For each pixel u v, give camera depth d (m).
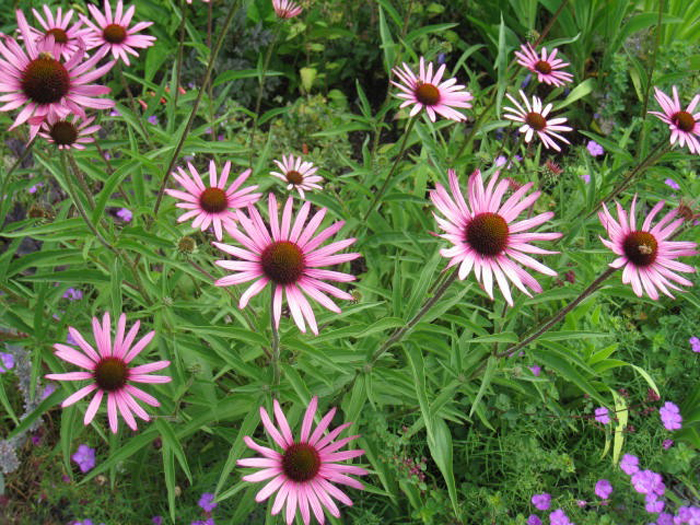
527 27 1.07
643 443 0.62
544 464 0.59
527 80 1.07
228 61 1.01
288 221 0.40
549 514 0.57
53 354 0.51
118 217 0.83
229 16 0.53
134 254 0.60
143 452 0.57
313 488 0.43
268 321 0.48
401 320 0.47
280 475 0.43
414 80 0.64
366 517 0.56
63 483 0.58
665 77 0.80
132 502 0.59
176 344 0.53
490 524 0.56
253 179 0.71
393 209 0.77
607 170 0.84
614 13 1.03
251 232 0.40
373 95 1.11
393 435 0.56
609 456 0.63
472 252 0.40
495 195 0.42
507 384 0.57
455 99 0.64
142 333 0.64
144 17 0.98
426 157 0.77
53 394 0.51
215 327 0.47
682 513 0.58
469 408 0.65
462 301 0.63
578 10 1.03
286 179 0.69
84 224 0.48
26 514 0.59
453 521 0.57
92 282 0.52
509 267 0.40
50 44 0.40
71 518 0.59
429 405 0.54
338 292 0.39
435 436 0.55
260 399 0.50
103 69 0.41
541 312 0.71
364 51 1.08
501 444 0.60
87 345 0.43
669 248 0.45
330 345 0.56
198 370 0.52
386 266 0.73
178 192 0.54
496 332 0.56
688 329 0.69
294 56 1.11
